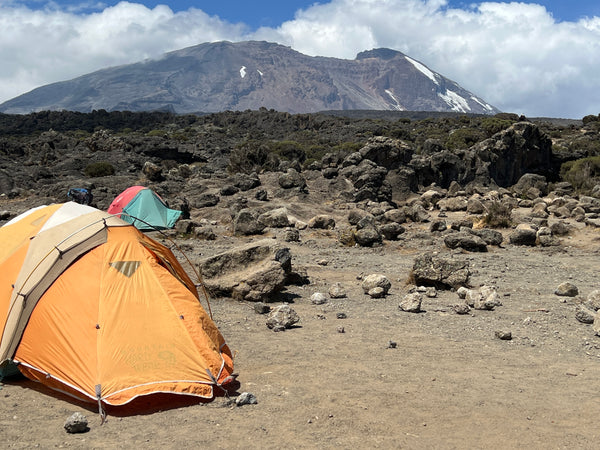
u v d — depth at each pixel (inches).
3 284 310.5
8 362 293.3
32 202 1414.9
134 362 270.2
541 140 2096.5
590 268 751.1
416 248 924.0
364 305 500.7
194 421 243.6
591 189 1897.1
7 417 247.4
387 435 231.1
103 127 6304.1
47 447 217.0
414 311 475.8
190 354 281.4
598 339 400.5
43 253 306.7
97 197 1467.8
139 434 230.1
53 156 2384.4
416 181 1763.0
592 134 3221.0
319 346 366.9
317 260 775.7
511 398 277.0
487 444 224.4
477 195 1668.3
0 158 2112.5
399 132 3671.3
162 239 956.6
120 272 299.6
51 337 281.9
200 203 1393.9
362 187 1565.0
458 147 2709.2
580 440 228.8
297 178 1551.4
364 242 942.4
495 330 417.1
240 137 4596.5
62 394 276.5
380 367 323.3
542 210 1407.5
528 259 823.7
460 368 325.4
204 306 478.3
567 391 289.4
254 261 541.6
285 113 5521.7
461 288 540.4
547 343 387.9
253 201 1400.1
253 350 354.6
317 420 245.1
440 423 244.5
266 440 224.8
